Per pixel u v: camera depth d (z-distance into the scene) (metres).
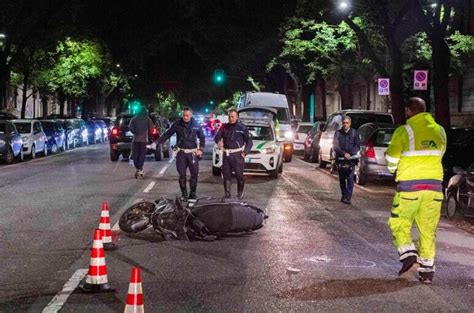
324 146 24.27
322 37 32.44
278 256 9.16
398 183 7.88
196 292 7.24
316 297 7.12
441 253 9.70
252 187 17.84
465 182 12.86
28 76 43.66
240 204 10.60
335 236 10.81
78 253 9.12
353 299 7.06
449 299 7.12
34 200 14.41
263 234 10.84
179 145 14.20
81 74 46.88
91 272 7.14
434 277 8.11
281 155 21.64
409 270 8.24
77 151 35.12
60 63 44.56
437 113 22.25
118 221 11.37
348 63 33.69
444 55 22.09
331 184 19.12
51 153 32.50
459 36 27.84
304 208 14.02
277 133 22.75
